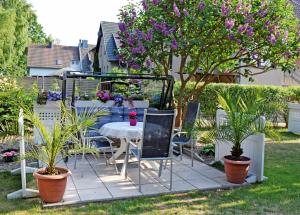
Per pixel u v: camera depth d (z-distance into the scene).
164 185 4.62
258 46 6.49
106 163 5.73
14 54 23.30
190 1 6.23
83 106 6.59
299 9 15.70
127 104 7.00
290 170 5.49
